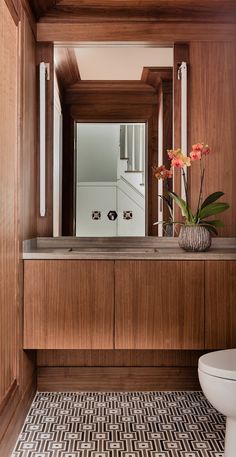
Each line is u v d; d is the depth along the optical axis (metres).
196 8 2.77
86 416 2.31
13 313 2.05
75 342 2.29
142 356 2.71
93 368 2.69
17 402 2.07
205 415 2.33
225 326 2.30
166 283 2.29
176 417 2.30
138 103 2.92
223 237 2.77
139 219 2.85
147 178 2.87
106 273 2.29
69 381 2.69
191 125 2.80
